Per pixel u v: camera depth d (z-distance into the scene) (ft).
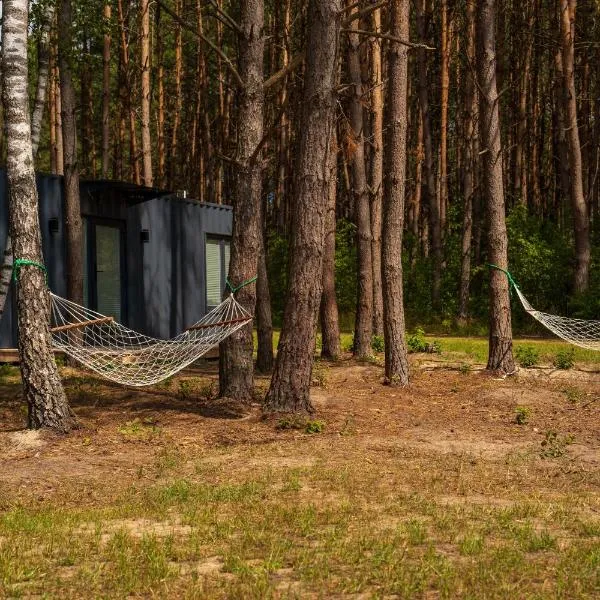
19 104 36.94
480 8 58.39
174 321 72.38
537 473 31.86
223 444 37.01
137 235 67.67
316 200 41.47
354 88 66.49
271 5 117.80
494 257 57.77
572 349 71.72
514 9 124.16
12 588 18.47
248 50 44.86
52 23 59.47
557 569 19.31
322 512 24.75
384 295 53.21
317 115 41.32
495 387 52.42
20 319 37.50
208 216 77.77
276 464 32.83
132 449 35.83
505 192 135.85
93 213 62.69
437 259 111.65
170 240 72.08
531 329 98.84
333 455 34.42
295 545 21.44
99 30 57.26
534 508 25.57
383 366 61.11
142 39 89.25
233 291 44.75
